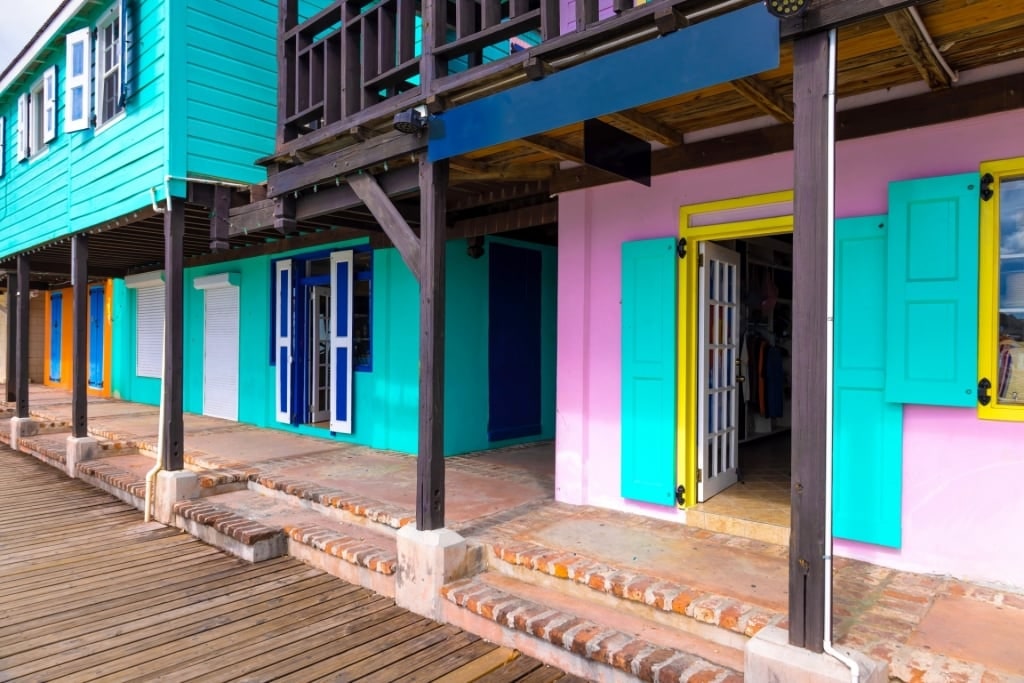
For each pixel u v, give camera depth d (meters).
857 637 2.83
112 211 7.08
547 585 3.78
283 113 5.26
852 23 2.47
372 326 7.60
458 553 3.93
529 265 7.96
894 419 3.62
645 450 4.61
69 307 15.45
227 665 3.38
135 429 9.11
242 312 9.59
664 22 2.89
